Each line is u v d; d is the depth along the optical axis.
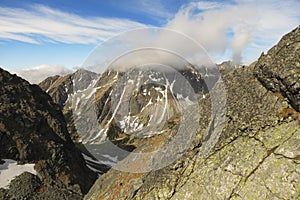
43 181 59.62
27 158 67.56
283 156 14.65
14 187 52.84
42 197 52.28
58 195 54.22
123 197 21.70
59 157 73.44
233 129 18.59
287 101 17.00
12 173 59.81
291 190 13.51
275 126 16.47
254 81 20.00
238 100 19.98
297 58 17.30
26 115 85.75
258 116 17.77
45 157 70.94
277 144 15.40
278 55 18.67
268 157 15.20
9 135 71.00
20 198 49.88
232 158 16.72
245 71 21.58
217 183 16.27
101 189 25.16
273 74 18.14
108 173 26.91
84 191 63.91
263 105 18.08
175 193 18.25
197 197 16.69
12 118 78.56
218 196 15.74
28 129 78.38
